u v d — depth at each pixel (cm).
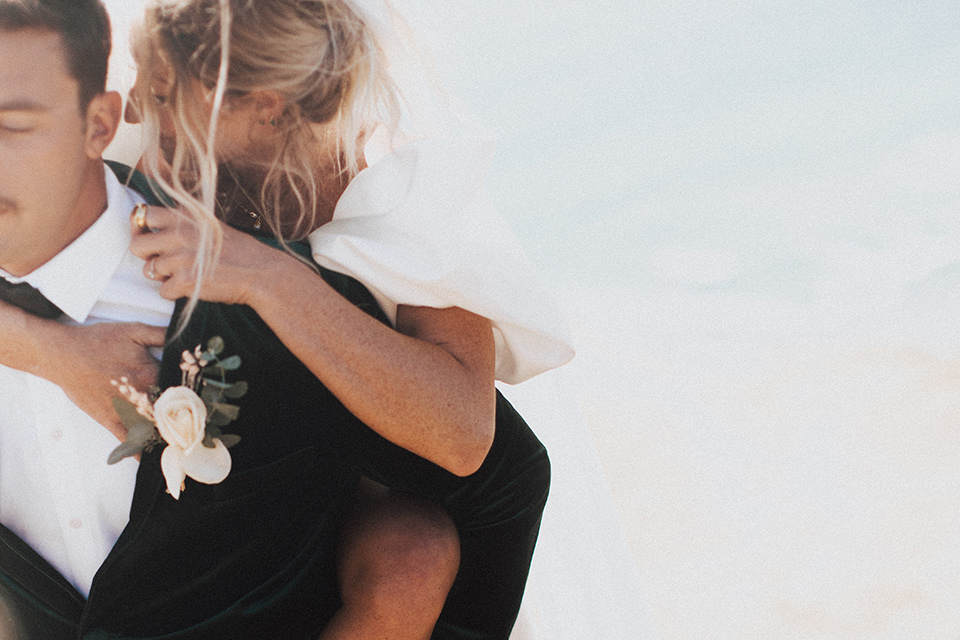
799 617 393
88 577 158
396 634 165
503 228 178
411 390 154
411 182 169
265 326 153
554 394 219
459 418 157
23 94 137
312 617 168
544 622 216
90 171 149
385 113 182
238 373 152
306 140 168
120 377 148
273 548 161
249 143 162
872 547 439
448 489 175
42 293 148
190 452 147
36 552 156
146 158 164
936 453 519
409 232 165
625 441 570
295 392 156
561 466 219
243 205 171
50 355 147
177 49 152
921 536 444
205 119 156
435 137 183
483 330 170
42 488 153
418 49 179
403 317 169
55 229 145
